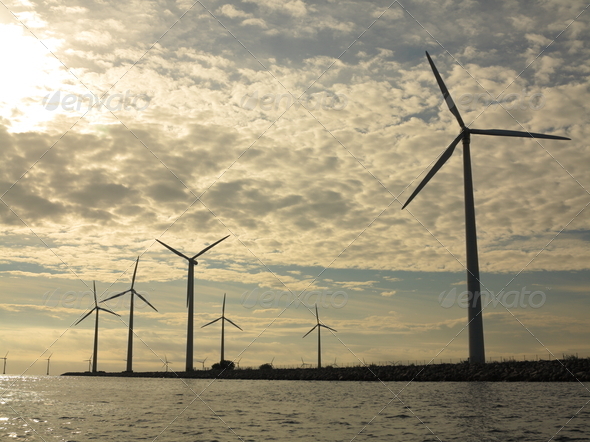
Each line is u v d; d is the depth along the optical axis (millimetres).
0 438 21547
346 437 20406
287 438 20469
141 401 37969
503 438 19531
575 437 19531
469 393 35125
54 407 34188
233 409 30906
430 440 19328
